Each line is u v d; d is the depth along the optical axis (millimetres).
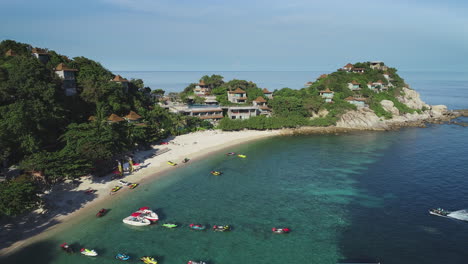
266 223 52938
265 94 165750
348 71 189375
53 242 45938
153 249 45312
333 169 80438
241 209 58062
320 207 58844
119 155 78938
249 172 78188
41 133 71125
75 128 74125
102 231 49344
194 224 52000
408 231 50188
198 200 61562
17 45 103250
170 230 50406
